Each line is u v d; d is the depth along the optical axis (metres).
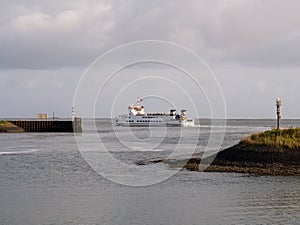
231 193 30.86
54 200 29.28
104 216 25.11
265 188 32.25
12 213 25.84
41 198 29.91
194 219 24.39
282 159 38.94
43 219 24.53
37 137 98.69
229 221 23.94
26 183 35.91
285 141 40.91
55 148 68.06
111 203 28.33
